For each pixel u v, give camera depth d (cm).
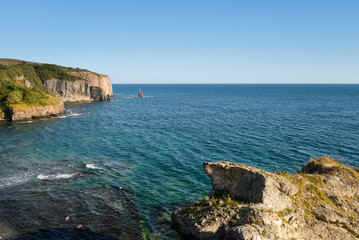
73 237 2017
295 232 1616
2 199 2606
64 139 5328
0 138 5378
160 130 6322
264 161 3903
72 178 3197
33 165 3653
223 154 4250
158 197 2734
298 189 2003
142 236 2039
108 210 2441
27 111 8106
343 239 1662
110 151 4431
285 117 8312
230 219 1755
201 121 7688
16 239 1973
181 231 1994
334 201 1983
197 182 3145
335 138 5322
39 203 2542
